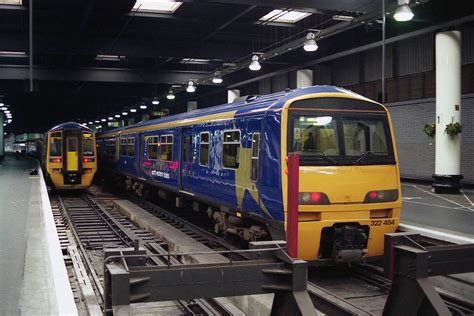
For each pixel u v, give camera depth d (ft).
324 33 55.06
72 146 71.36
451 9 54.54
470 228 32.45
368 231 27.09
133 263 15.57
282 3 49.70
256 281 15.97
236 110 33.24
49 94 112.47
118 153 76.43
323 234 26.66
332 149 26.91
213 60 86.02
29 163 150.20
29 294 19.58
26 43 69.62
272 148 27.25
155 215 53.31
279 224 26.53
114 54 73.26
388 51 72.43
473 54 60.23
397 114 71.77
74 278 29.63
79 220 51.06
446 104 55.98
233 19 61.72
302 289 15.72
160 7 60.75
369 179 27.02
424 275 16.56
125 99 137.90
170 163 47.57
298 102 27.07
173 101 138.51
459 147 56.44
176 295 15.21
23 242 29.94
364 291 25.89
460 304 23.24
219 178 35.04
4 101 138.72
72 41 71.00
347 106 27.76
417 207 44.21
